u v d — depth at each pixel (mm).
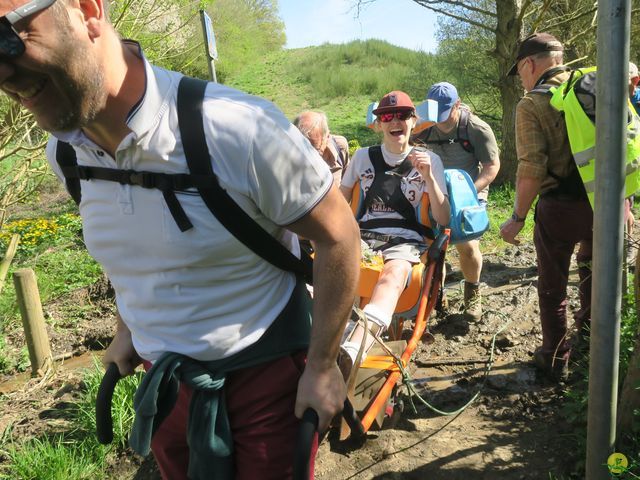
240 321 1633
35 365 4637
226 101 1463
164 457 1914
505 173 11414
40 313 4598
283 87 30109
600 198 2131
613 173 2088
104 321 5953
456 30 15570
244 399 1703
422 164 3646
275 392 1700
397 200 3783
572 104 3045
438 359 4340
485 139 5027
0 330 5805
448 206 3732
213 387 1653
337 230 1558
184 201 1476
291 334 1712
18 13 1197
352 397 2648
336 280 1576
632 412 2691
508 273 6168
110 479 3230
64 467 3186
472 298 4887
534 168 3342
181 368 1650
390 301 3281
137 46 1488
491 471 3023
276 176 1458
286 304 1707
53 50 1255
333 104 26594
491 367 4113
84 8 1323
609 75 2021
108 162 1520
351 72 28922
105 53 1377
